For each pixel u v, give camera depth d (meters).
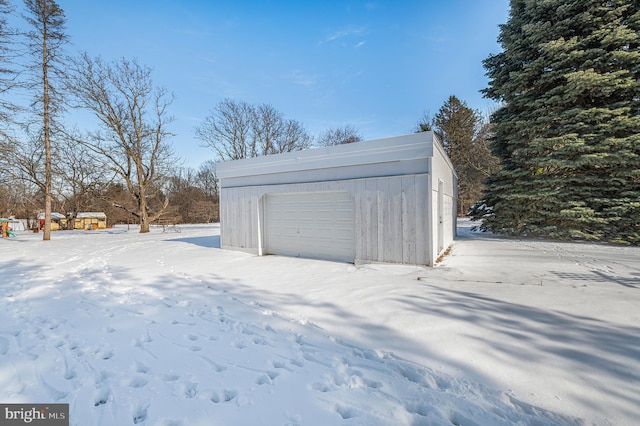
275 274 5.95
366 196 6.78
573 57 9.70
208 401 2.02
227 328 3.30
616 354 2.47
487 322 3.20
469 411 1.87
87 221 29.31
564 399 1.94
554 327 3.02
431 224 6.03
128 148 19.84
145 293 4.75
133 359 2.63
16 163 14.42
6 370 2.48
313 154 7.61
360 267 6.41
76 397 2.11
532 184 10.87
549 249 8.49
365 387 2.15
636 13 9.25
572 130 10.05
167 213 22.84
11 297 4.61
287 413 1.88
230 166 9.48
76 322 3.53
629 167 9.48
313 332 3.14
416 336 2.93
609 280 4.84
